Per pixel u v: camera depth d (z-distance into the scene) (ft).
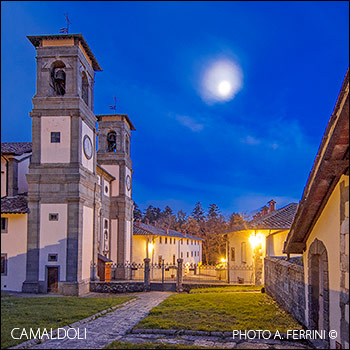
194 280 105.91
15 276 75.92
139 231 148.05
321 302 32.04
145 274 82.12
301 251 36.14
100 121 129.39
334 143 23.50
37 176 77.30
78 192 76.69
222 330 34.17
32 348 30.30
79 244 76.33
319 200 29.27
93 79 91.71
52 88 82.33
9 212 75.61
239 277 96.68
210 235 255.70
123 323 40.65
